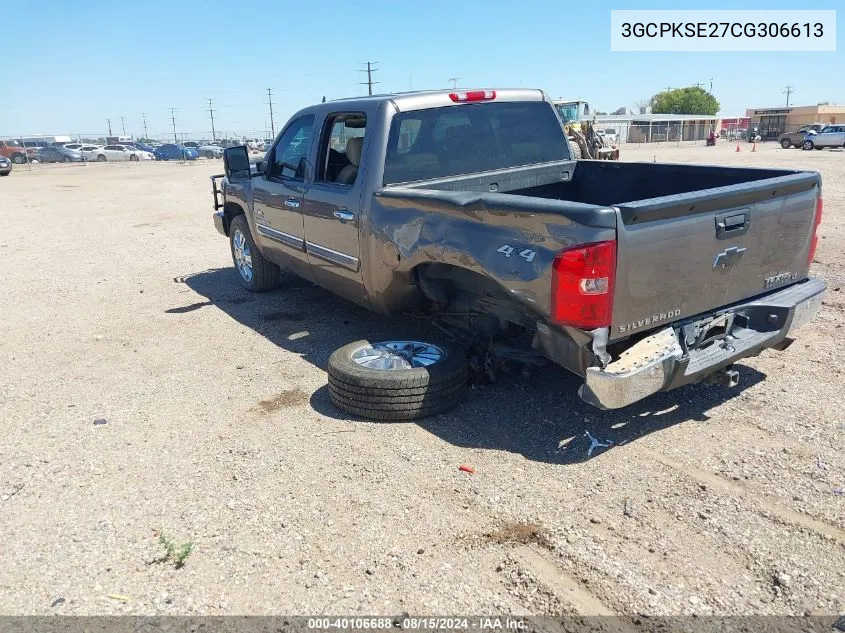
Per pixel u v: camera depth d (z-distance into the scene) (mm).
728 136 77000
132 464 3986
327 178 5570
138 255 10609
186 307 7355
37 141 63531
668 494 3455
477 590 2840
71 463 4027
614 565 2947
